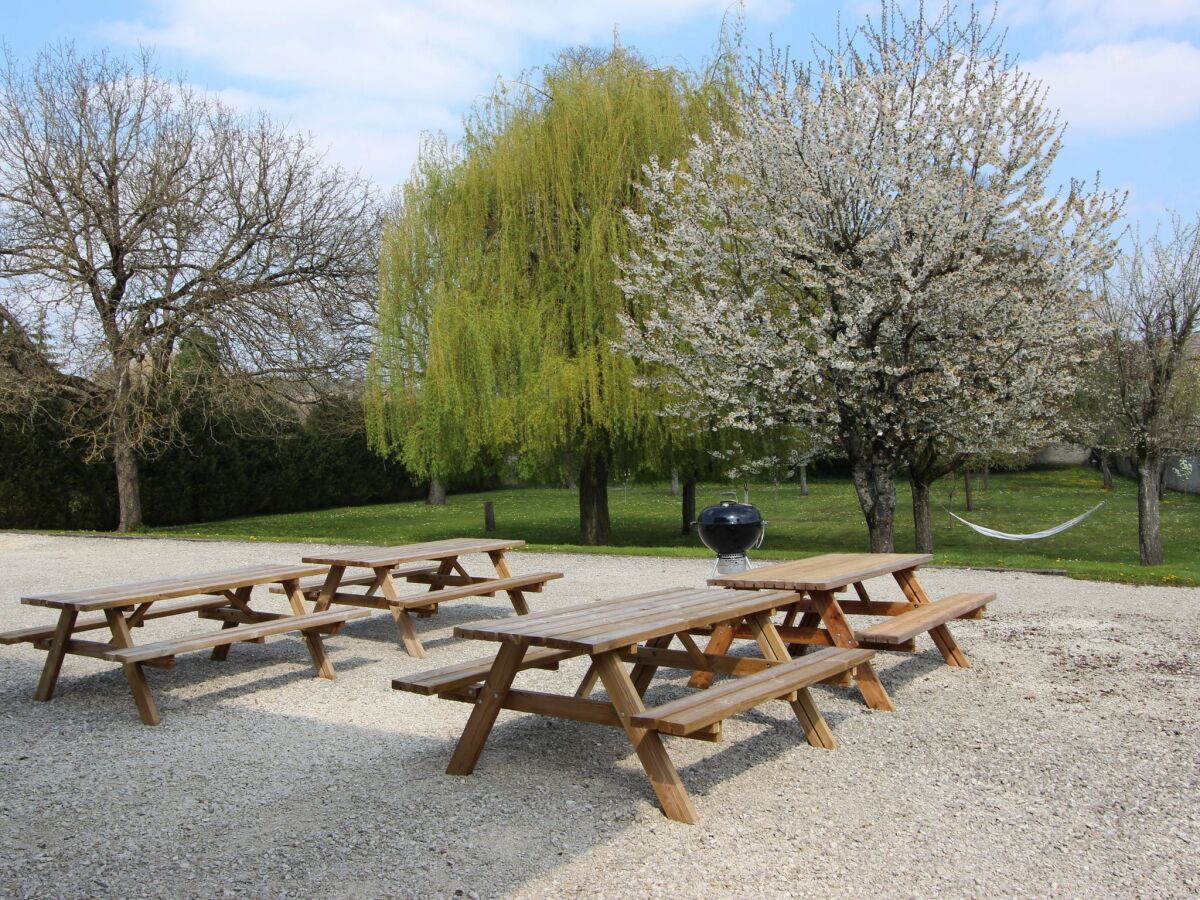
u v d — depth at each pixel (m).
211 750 4.74
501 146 17.14
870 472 14.20
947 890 3.12
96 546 16.42
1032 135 12.87
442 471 17.58
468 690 4.52
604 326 16.31
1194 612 8.34
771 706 5.45
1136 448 14.76
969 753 4.57
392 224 18.09
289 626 5.94
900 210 12.85
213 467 26.81
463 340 16.72
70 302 19.36
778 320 14.07
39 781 4.29
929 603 6.46
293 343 20.78
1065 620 7.99
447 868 3.29
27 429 22.52
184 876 3.26
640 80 16.83
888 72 13.22
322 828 3.67
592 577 11.07
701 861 3.34
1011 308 13.06
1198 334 15.06
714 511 9.79
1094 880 3.20
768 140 13.46
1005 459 20.91
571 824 3.68
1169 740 4.76
